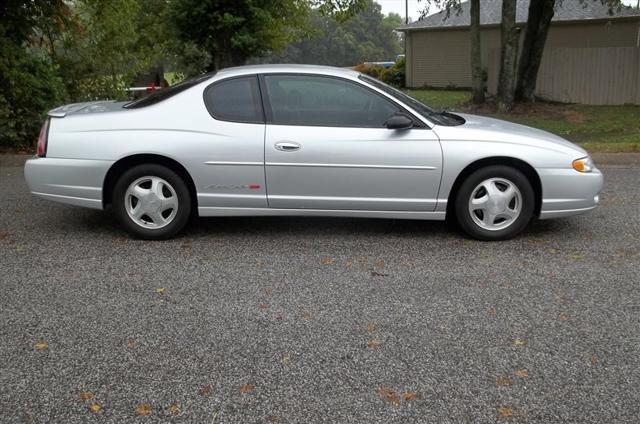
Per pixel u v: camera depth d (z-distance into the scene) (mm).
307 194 5473
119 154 5391
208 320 3979
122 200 5516
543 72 18766
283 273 4824
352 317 4035
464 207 5547
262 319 4000
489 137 5449
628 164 9617
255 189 5461
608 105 17797
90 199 5508
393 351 3588
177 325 3904
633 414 2996
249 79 5516
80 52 11805
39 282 4598
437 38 27391
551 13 16547
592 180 5539
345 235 5840
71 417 2945
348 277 4746
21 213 6496
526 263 5070
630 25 23875
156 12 19469
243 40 17344
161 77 19703
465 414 2990
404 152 5359
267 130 5398
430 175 5406
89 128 5469
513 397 3135
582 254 5289
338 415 2977
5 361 3445
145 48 17781
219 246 5492
